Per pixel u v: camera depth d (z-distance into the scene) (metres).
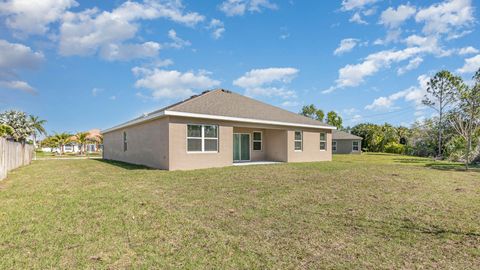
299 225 4.61
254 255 3.45
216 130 14.17
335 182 8.84
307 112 48.91
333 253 3.51
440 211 5.46
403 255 3.45
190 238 4.00
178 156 12.70
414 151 31.39
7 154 12.19
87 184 8.63
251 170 12.10
